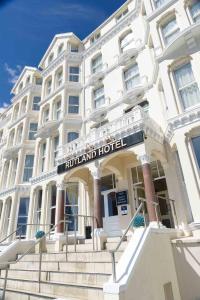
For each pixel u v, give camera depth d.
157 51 12.95
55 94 20.78
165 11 13.28
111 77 17.94
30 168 22.22
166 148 11.95
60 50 23.70
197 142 9.83
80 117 18.62
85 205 15.36
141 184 13.34
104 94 17.98
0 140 31.48
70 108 19.38
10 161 23.47
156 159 13.09
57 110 20.28
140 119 10.94
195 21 11.79
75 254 9.20
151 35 13.62
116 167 13.63
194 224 8.66
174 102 10.96
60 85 20.62
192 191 9.09
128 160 14.01
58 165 14.42
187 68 11.31
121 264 5.80
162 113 13.11
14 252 11.70
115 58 18.45
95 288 6.06
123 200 13.42
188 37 11.17
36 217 17.77
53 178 16.84
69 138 17.97
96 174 11.92
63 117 18.36
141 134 10.66
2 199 21.92
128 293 5.07
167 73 11.70
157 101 13.88
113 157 12.99
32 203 18.09
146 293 5.73
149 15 14.00
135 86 15.23
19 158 22.16
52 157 18.39
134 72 16.77
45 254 10.19
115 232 13.34
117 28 19.55
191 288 7.54
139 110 11.45
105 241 10.77
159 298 6.23
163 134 12.31
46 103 21.44
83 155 12.95
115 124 12.41
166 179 11.71
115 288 4.94
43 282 7.38
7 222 20.69
